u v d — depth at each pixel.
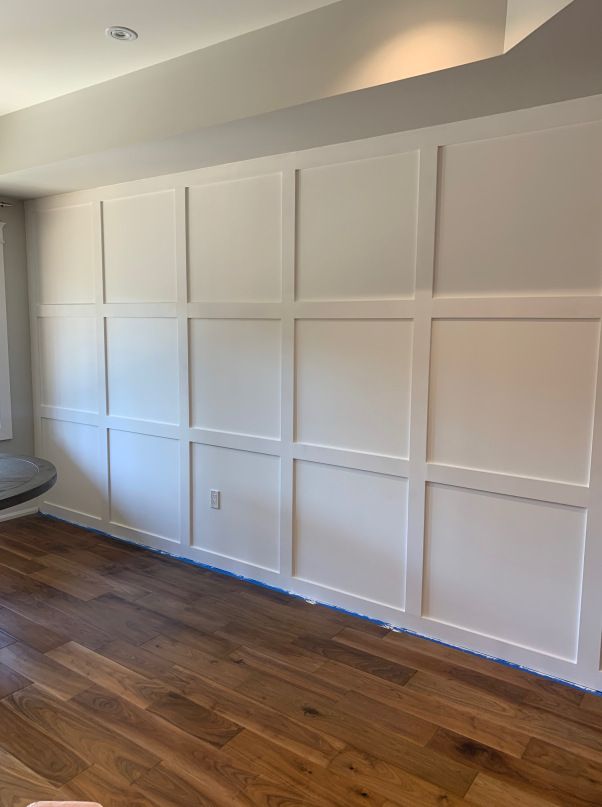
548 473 2.27
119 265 3.52
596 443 2.15
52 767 1.81
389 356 2.58
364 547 2.75
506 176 2.24
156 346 3.42
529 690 2.24
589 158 2.08
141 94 2.58
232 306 3.05
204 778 1.78
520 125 2.19
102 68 2.55
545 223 2.19
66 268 3.82
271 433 3.00
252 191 2.92
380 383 2.62
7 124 3.17
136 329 3.50
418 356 2.50
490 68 1.83
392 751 1.90
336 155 2.62
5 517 4.11
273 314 2.91
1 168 3.23
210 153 2.78
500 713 2.10
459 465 2.46
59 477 4.12
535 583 2.33
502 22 1.72
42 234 3.92
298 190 2.76
